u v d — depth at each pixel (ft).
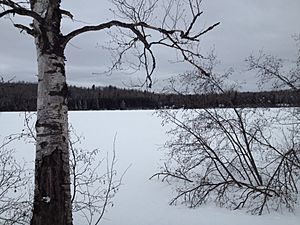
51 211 13.55
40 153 13.80
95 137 79.61
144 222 25.34
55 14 13.98
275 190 27.86
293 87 30.25
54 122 13.84
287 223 24.75
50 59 13.94
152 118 139.03
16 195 28.50
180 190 30.78
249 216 26.40
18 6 13.42
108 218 26.25
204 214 27.09
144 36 15.85
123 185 36.17
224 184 28.99
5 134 74.43
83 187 34.60
